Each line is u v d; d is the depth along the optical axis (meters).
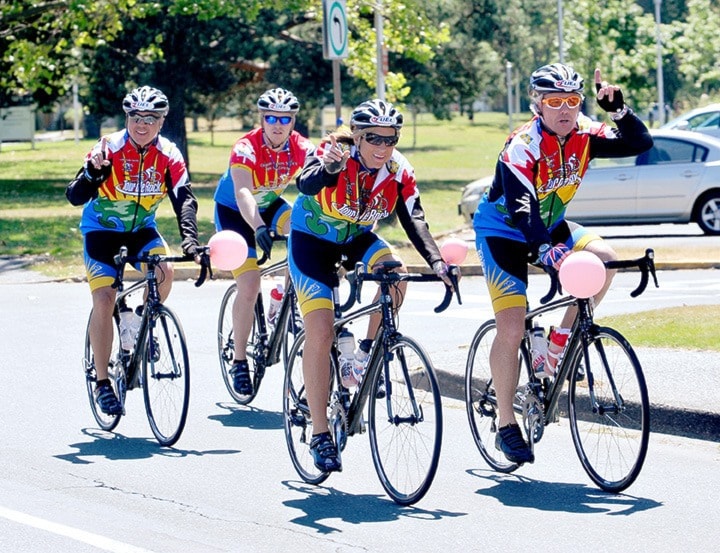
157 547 7.30
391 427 8.33
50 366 13.32
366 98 45.88
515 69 82.50
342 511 8.09
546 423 8.72
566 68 8.23
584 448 8.61
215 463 9.43
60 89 42.12
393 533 7.57
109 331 10.38
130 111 9.94
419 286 19.61
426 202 36.34
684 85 74.06
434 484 8.77
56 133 106.25
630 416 8.21
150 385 10.17
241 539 7.47
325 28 18.75
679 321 13.79
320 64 43.94
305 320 8.51
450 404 11.38
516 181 8.23
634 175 25.62
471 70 49.25
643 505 8.08
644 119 74.44
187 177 10.25
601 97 8.51
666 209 25.52
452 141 80.62
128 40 40.91
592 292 7.90
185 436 10.36
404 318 16.11
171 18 40.09
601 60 60.25
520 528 7.62
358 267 8.05
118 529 7.68
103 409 10.36
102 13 31.78
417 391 8.41
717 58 60.75
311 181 8.22
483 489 8.60
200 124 121.75
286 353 11.16
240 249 9.52
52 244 24.69
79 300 18.23
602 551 7.13
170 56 41.28
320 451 8.44
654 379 10.88
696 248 22.61
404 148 72.12
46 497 8.44
